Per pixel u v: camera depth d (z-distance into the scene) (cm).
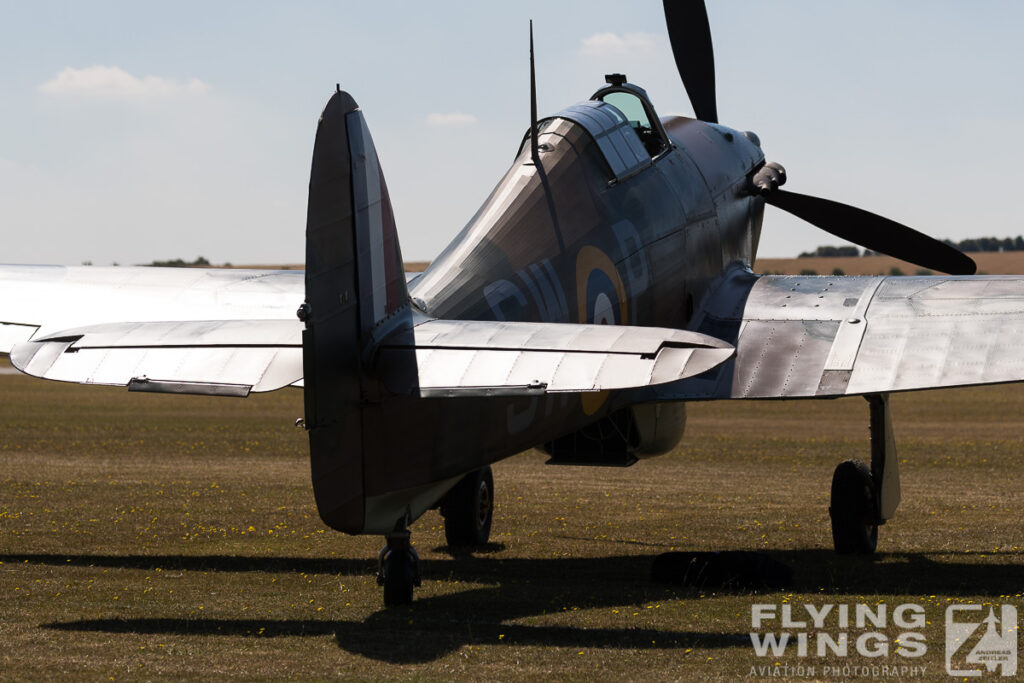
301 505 3922
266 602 2334
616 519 3762
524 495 4391
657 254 3105
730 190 3788
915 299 2909
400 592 2280
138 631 2056
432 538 3422
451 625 2114
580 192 2847
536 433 2483
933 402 11050
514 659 1856
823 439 6944
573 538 3384
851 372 2684
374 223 2012
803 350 2847
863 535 3042
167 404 10500
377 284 1998
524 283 2491
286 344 1886
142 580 2589
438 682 1723
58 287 3162
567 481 4872
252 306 3155
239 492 4266
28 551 2983
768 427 8006
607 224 2897
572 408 2619
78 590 2458
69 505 3859
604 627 2097
